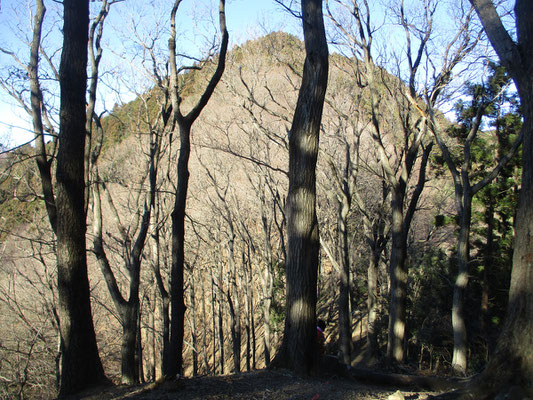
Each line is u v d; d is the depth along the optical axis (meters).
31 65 9.12
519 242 5.22
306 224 7.48
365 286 26.44
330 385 6.59
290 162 7.75
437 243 24.67
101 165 17.23
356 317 31.00
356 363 19.73
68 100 7.46
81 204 7.52
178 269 6.97
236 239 26.00
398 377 7.40
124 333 10.08
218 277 24.70
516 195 18.27
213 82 7.43
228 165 23.62
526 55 5.37
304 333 7.32
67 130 7.43
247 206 25.77
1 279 22.00
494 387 5.01
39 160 8.73
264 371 7.33
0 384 18.03
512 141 17.58
